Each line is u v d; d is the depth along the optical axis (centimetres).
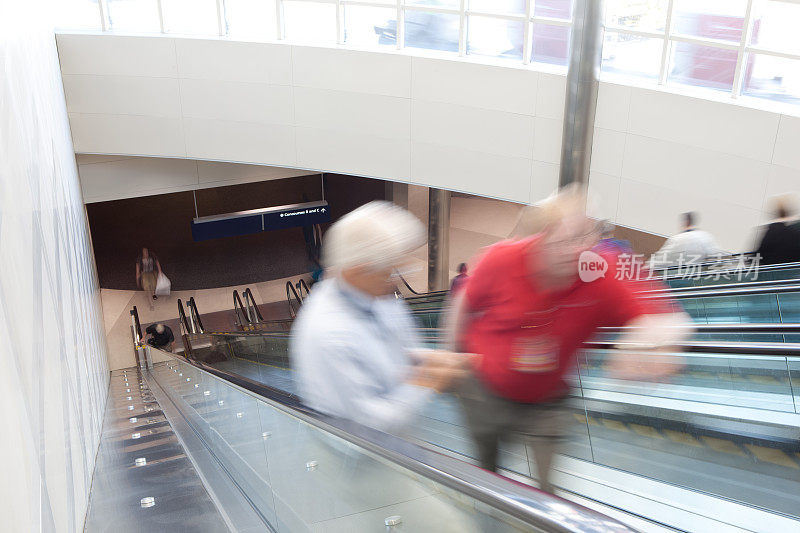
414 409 233
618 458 307
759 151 877
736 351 300
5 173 400
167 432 628
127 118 1258
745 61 886
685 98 925
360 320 215
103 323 1625
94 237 1886
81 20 1211
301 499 268
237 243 1988
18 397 302
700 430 299
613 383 323
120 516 389
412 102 1155
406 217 219
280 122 1235
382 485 192
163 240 1938
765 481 277
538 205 271
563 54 1042
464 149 1141
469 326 281
